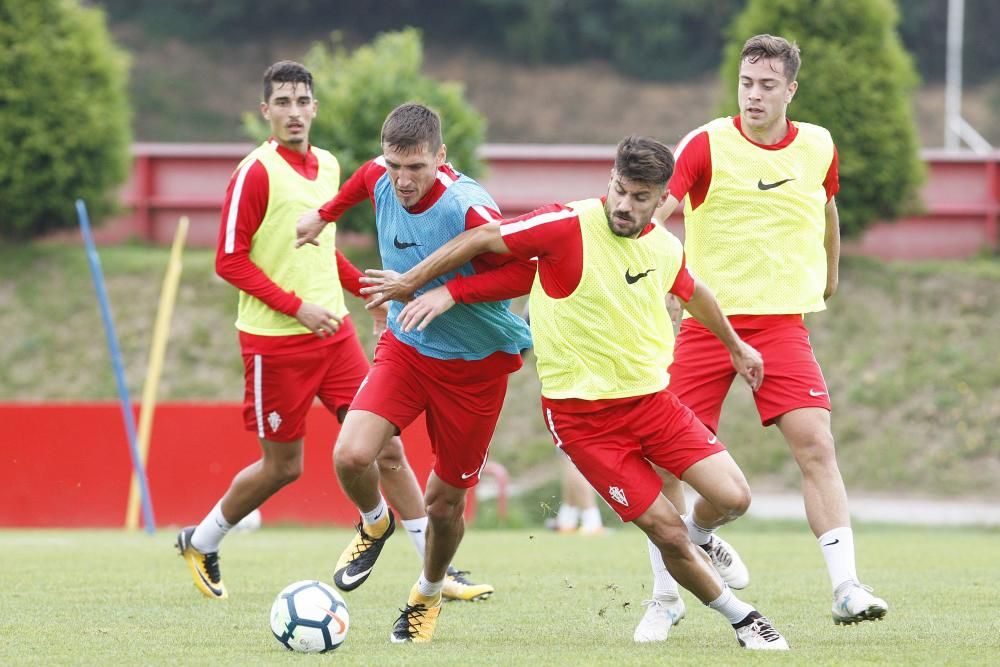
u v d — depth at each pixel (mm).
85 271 71812
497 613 22875
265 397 24922
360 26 171750
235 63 166000
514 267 18562
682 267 18484
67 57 71812
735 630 18922
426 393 19891
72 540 40000
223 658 17391
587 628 21047
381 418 19781
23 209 71688
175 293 70688
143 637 19469
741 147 21188
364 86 66562
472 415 19828
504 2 167875
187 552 24562
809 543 39656
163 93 157875
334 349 25281
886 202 69500
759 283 21016
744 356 19453
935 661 16969
